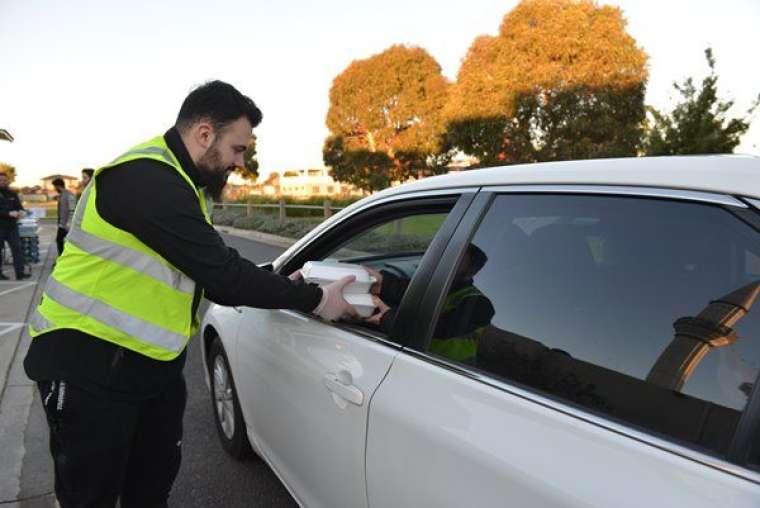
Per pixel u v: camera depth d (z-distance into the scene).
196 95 1.67
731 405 0.93
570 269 1.27
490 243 1.44
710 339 1.00
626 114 13.95
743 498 0.84
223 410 2.89
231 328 2.56
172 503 2.51
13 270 9.68
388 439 1.44
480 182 1.54
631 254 1.17
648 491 0.92
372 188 24.00
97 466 1.67
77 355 1.59
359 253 2.80
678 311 1.07
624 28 13.97
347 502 1.66
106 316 1.59
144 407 1.90
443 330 1.46
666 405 1.01
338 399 1.67
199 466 2.82
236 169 1.80
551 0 13.91
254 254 11.69
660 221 1.14
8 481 2.69
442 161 22.94
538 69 13.86
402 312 1.57
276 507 2.48
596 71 13.56
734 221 1.02
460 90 15.38
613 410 1.07
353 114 24.08
